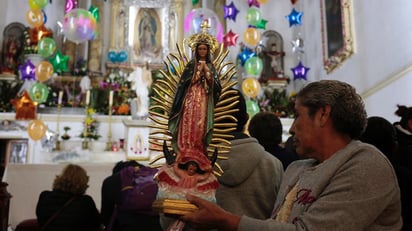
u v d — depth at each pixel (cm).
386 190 138
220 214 140
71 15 861
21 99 956
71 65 1350
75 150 936
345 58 1055
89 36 876
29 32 1162
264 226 137
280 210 161
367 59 933
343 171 142
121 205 245
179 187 147
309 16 1348
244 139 198
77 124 1145
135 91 1127
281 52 1388
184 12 1512
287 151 273
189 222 141
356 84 995
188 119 160
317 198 144
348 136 158
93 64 1390
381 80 857
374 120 226
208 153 166
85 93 1198
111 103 1073
